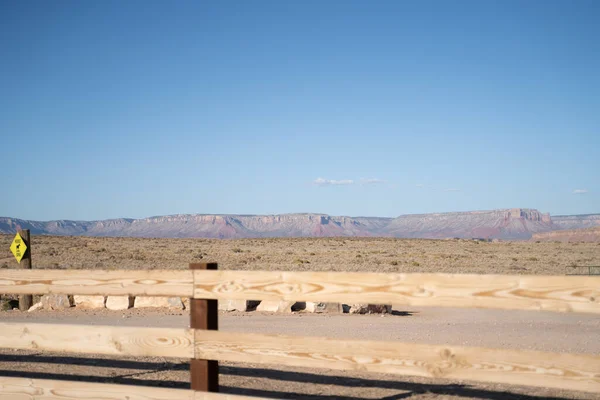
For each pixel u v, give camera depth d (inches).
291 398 217.3
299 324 456.1
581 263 1860.2
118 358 297.1
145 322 459.5
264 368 275.0
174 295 180.5
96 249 2353.6
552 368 144.3
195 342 175.6
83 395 186.9
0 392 196.9
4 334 196.9
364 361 160.9
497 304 149.1
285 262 1723.7
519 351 147.5
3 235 3235.7
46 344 192.1
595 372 140.2
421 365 155.9
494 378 149.4
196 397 174.2
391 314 575.2
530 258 2084.2
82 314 526.9
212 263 183.2
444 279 154.4
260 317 513.7
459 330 422.6
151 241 3686.0
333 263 1711.4
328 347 163.9
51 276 194.9
